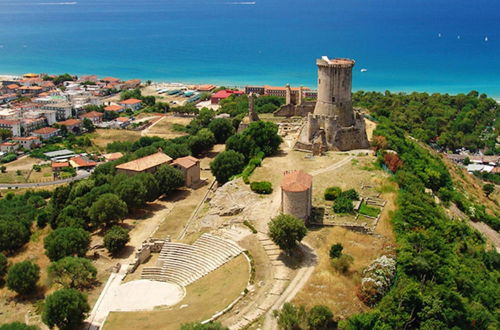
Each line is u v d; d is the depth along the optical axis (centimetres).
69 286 10356
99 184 15912
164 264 10675
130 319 8762
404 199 11381
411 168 14138
